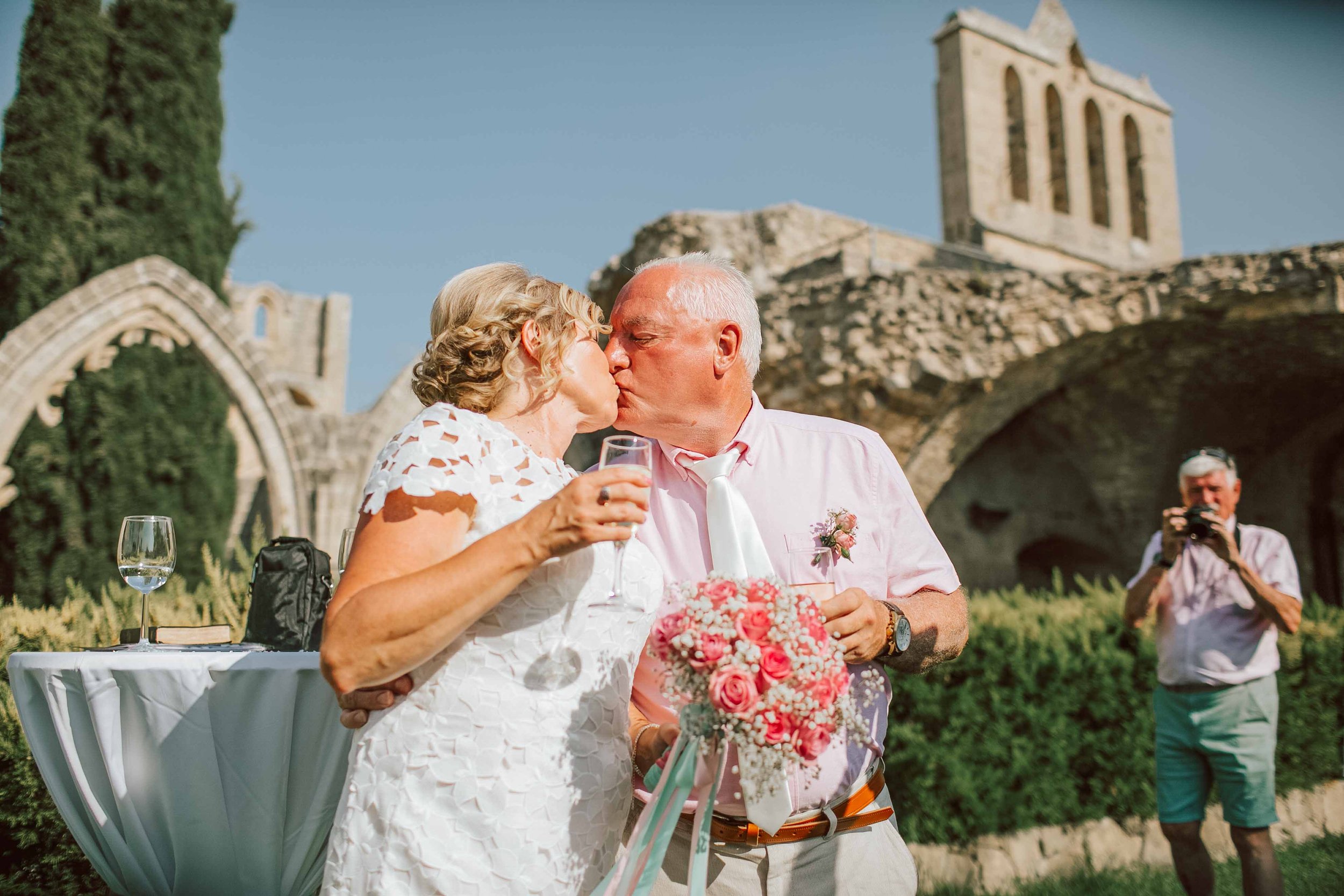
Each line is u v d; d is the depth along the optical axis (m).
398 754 1.66
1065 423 13.35
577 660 1.75
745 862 2.10
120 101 11.98
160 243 11.93
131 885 2.32
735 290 2.29
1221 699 4.20
